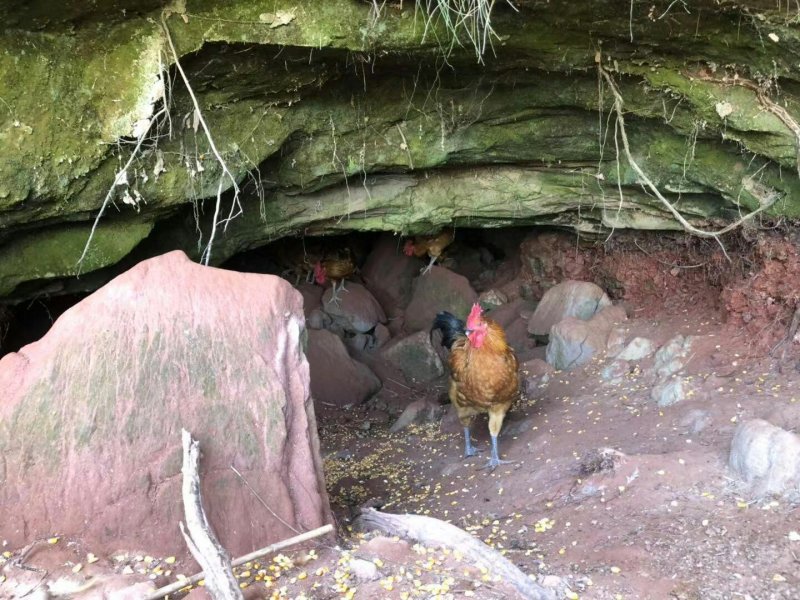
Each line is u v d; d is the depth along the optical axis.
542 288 3.36
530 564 1.35
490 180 2.56
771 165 1.93
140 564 1.19
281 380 1.37
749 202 2.04
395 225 2.64
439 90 2.04
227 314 1.37
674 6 1.49
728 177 2.03
